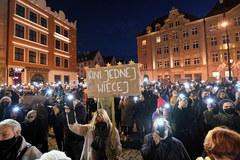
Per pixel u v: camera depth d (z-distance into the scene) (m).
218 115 3.35
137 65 2.79
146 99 6.20
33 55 20.45
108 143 2.50
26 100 4.85
